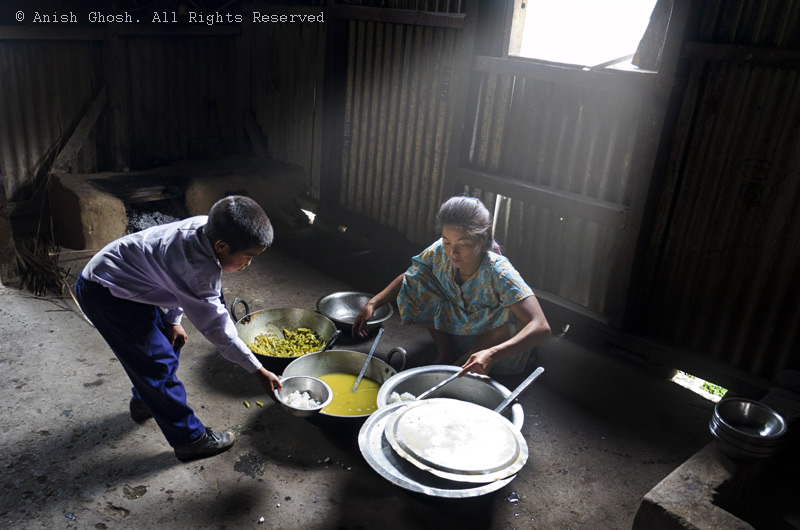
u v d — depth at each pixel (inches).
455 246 122.3
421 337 163.8
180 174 224.4
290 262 205.2
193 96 246.8
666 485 96.8
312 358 132.3
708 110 137.3
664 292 154.1
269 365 134.3
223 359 146.3
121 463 111.2
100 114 225.8
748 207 136.0
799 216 129.0
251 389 135.7
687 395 147.3
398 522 103.3
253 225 90.5
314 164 242.7
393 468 95.5
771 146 130.3
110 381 134.4
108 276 96.2
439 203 198.5
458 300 134.2
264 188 231.9
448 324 138.8
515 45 170.7
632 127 148.4
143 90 232.5
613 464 121.4
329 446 119.8
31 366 136.9
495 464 94.8
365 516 104.0
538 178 170.1
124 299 98.6
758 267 137.2
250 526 100.1
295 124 244.7
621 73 144.0
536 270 176.7
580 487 114.4
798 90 124.4
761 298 138.1
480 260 128.0
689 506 92.3
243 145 266.2
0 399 125.1
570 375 151.5
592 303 167.2
